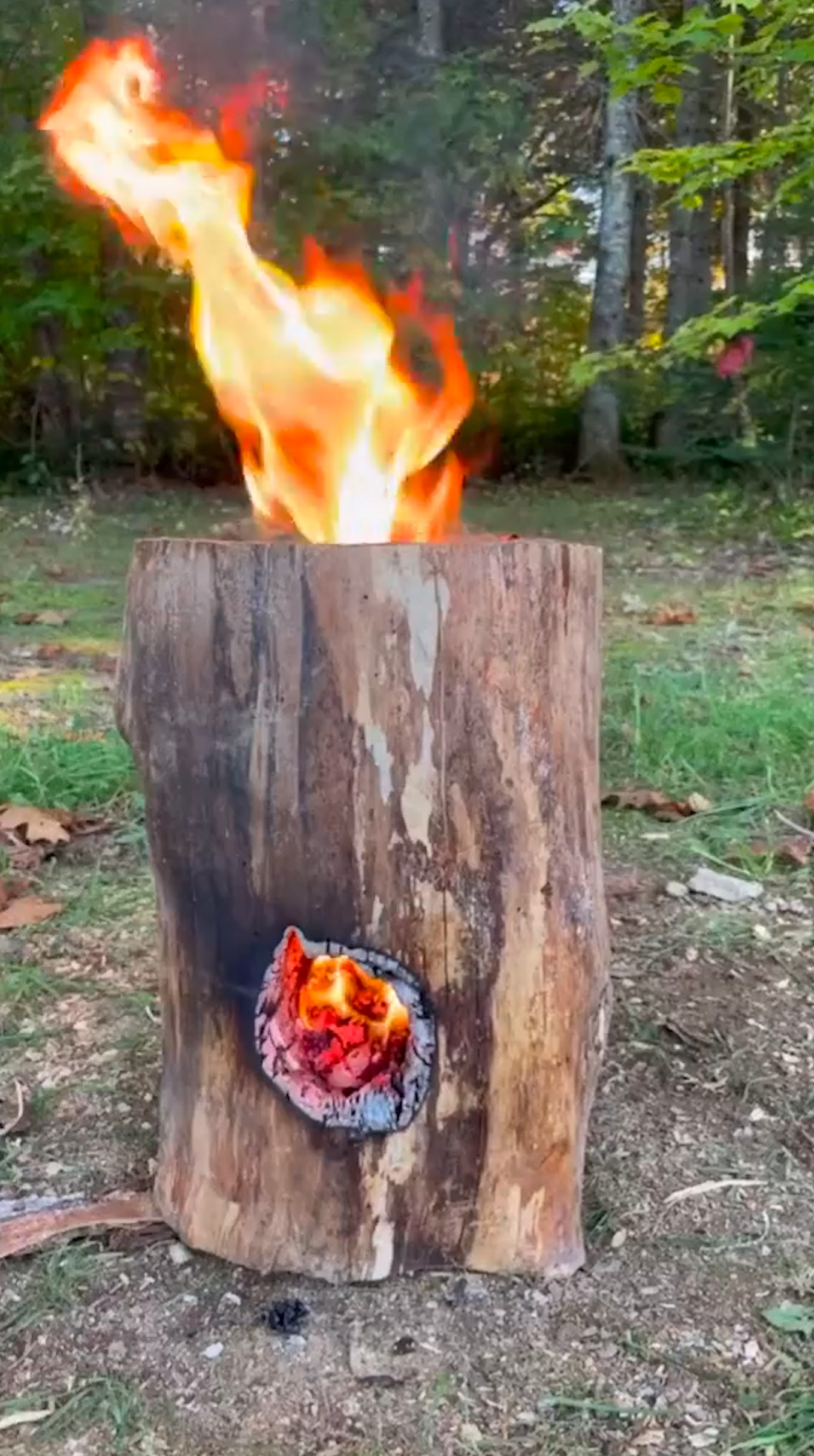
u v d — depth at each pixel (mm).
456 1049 1758
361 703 1681
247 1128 1820
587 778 1848
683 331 8164
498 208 13195
